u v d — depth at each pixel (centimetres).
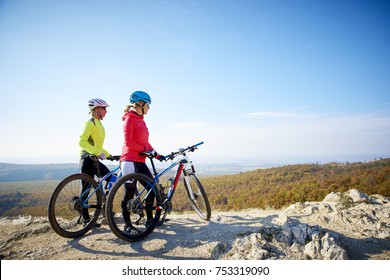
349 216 373
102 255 279
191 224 380
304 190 2270
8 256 277
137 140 340
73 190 329
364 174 2680
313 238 284
